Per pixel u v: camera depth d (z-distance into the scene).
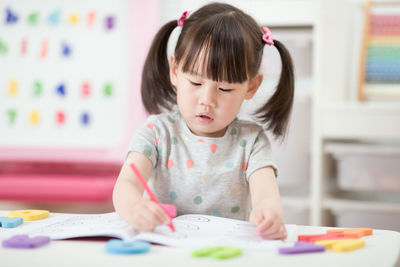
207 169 0.92
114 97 2.33
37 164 2.38
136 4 2.31
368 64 2.13
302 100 2.00
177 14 2.33
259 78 0.92
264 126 1.01
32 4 2.39
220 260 0.53
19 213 0.77
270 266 0.51
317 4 1.90
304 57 1.99
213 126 0.83
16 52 2.39
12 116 2.39
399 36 2.10
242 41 0.82
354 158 1.96
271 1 1.95
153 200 0.68
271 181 0.86
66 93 2.36
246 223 0.70
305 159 2.00
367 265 0.52
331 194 2.13
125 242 0.58
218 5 0.90
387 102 2.18
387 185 1.93
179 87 0.84
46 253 0.55
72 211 2.30
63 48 2.36
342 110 1.88
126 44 2.32
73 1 2.37
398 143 2.20
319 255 0.56
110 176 2.29
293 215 2.00
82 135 2.35
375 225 1.92
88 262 0.52
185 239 0.61
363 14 2.24
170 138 0.94
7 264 0.51
